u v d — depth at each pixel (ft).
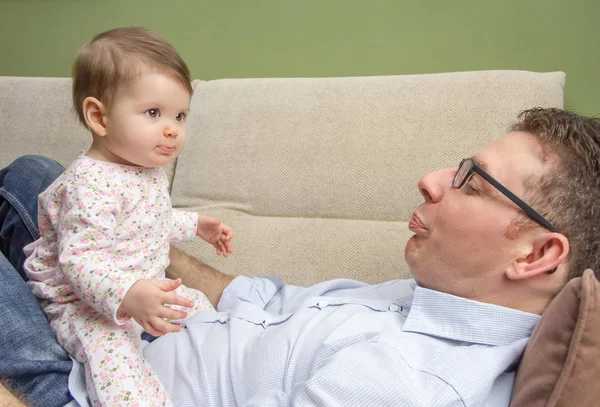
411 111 5.59
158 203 3.68
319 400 2.68
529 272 3.12
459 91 5.53
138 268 3.57
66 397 3.15
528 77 5.46
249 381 3.28
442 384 2.71
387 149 5.55
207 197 5.99
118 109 3.40
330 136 5.74
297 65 7.55
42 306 3.58
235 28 7.68
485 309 3.19
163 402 3.26
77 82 3.55
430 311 3.36
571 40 6.61
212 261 5.61
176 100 3.51
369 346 2.95
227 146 6.01
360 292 4.27
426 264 3.47
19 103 6.73
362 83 5.88
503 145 3.43
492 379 2.81
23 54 8.47
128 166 3.58
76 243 3.22
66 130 6.52
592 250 3.14
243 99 6.15
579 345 2.54
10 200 4.31
